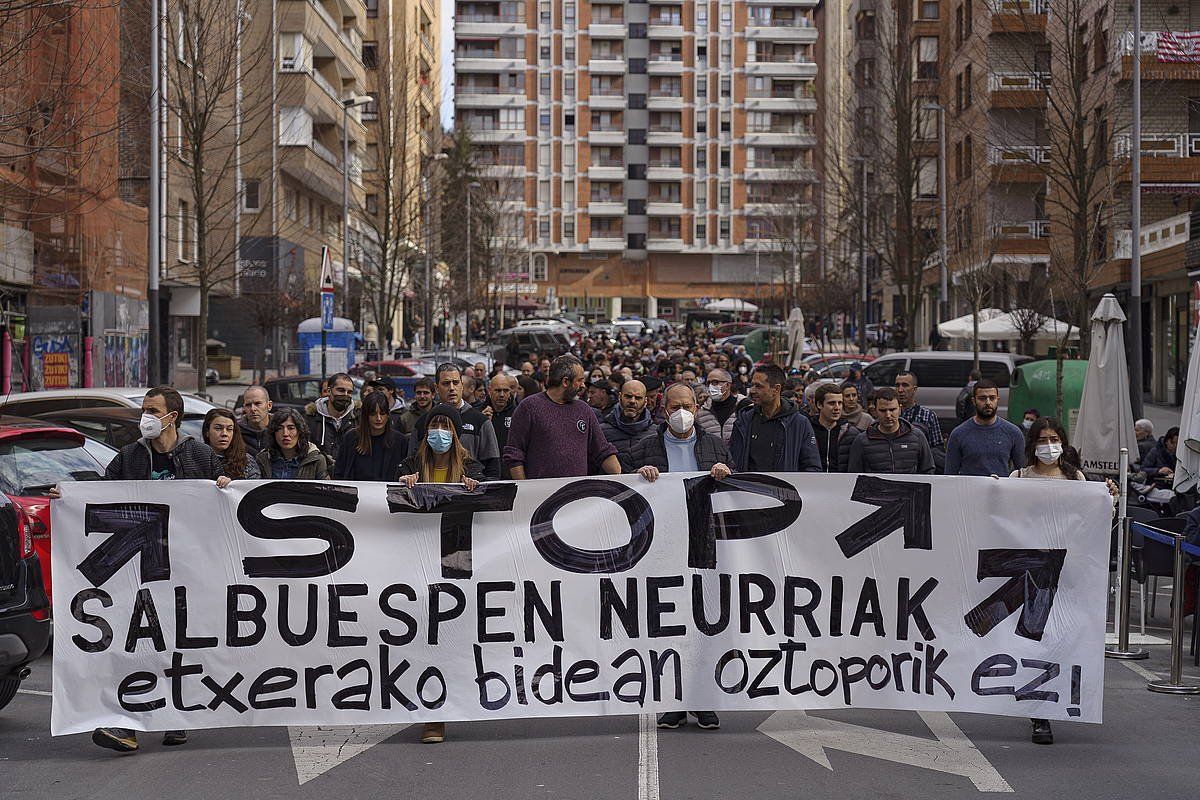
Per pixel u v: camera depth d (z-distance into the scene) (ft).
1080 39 90.84
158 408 28.27
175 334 143.95
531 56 385.29
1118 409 55.77
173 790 22.68
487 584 26.58
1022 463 34.81
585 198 388.57
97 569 25.80
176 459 28.66
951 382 97.25
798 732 26.61
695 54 385.70
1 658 25.77
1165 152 126.11
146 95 86.48
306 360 124.16
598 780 22.89
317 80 155.33
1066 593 26.81
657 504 26.94
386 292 178.19
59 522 25.77
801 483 27.04
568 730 26.89
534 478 31.12
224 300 161.27
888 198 151.02
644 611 26.86
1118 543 38.11
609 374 75.61
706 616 26.91
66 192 83.82
